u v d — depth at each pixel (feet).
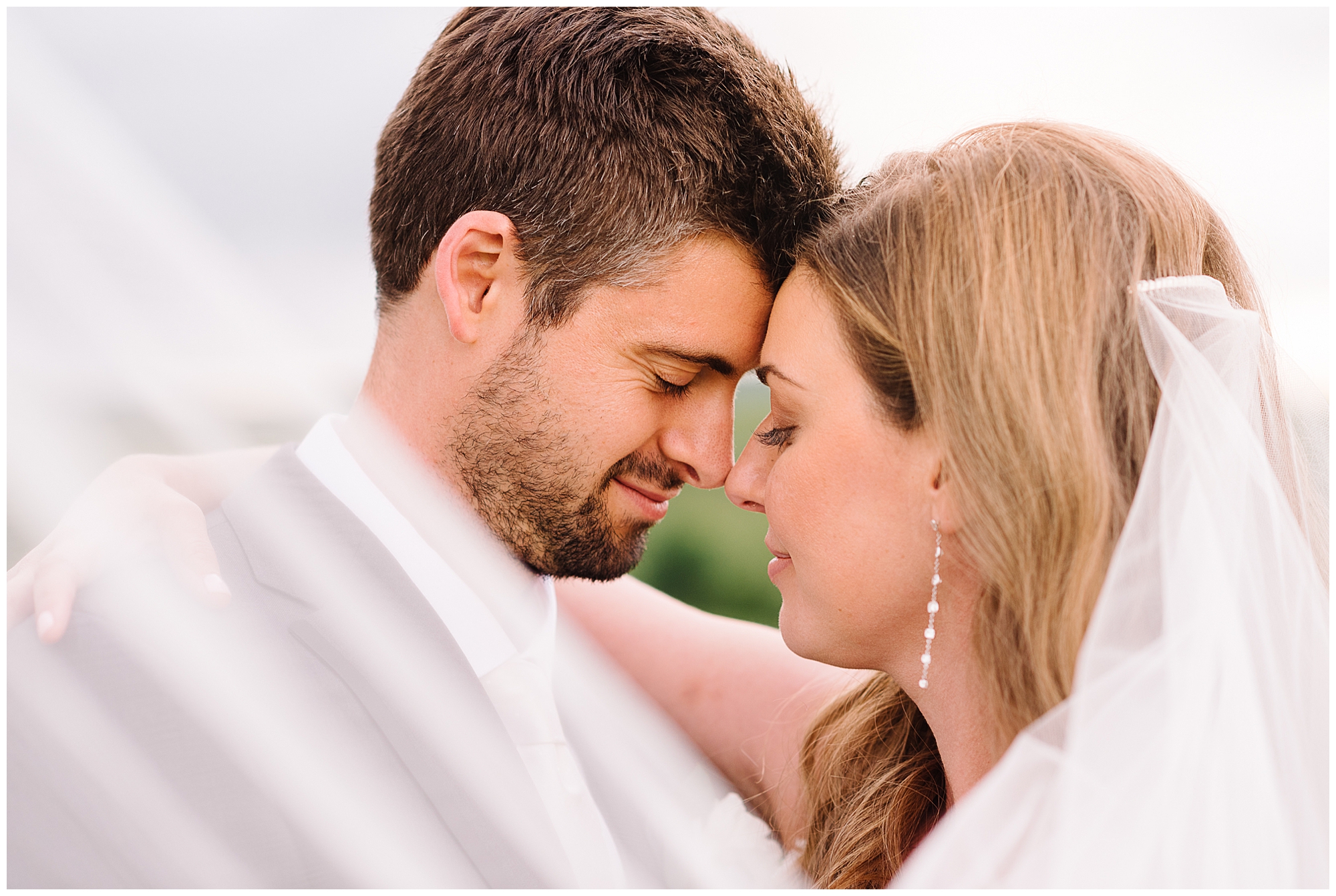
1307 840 4.57
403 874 5.18
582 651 9.24
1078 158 5.53
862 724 7.39
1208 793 4.23
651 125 6.25
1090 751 4.31
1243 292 5.92
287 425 8.63
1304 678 4.83
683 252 6.31
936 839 4.40
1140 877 4.10
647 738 8.61
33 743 5.04
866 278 5.62
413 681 5.62
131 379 7.88
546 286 6.51
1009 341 5.14
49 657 5.22
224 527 6.09
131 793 4.99
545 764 6.40
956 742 5.89
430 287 6.81
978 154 5.68
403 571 5.96
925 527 5.58
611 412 6.68
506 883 5.29
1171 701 4.36
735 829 8.00
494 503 6.87
